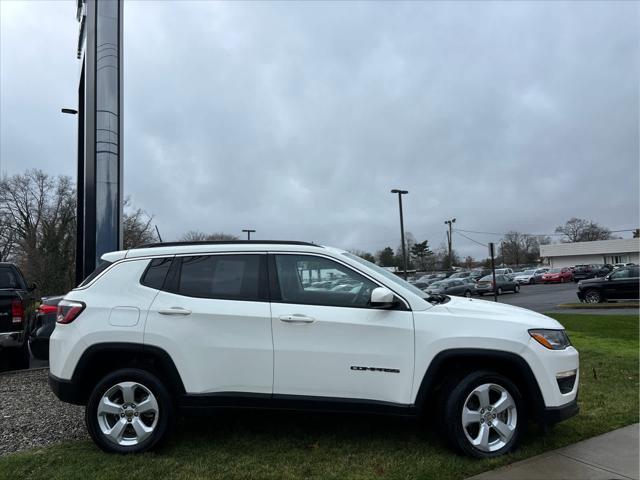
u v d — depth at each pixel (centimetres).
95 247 981
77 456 408
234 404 411
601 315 1584
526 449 429
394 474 378
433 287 3416
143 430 412
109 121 1008
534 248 10606
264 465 395
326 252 437
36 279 3831
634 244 6556
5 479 368
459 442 404
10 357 893
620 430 480
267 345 411
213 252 442
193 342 414
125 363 434
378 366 407
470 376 409
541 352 411
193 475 376
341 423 493
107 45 1019
